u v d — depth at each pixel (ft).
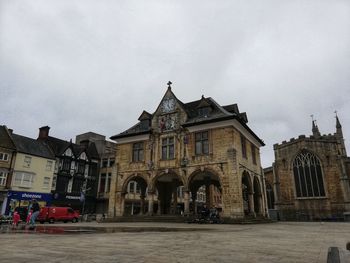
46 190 144.15
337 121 209.46
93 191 175.32
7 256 19.85
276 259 19.65
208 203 94.79
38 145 150.61
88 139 192.75
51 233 43.50
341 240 33.50
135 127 108.06
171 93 100.32
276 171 151.02
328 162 137.59
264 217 96.12
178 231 47.16
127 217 88.99
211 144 85.05
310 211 136.26
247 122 104.88
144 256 20.34
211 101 100.07
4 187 125.39
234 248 25.21
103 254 21.13
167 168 91.15
